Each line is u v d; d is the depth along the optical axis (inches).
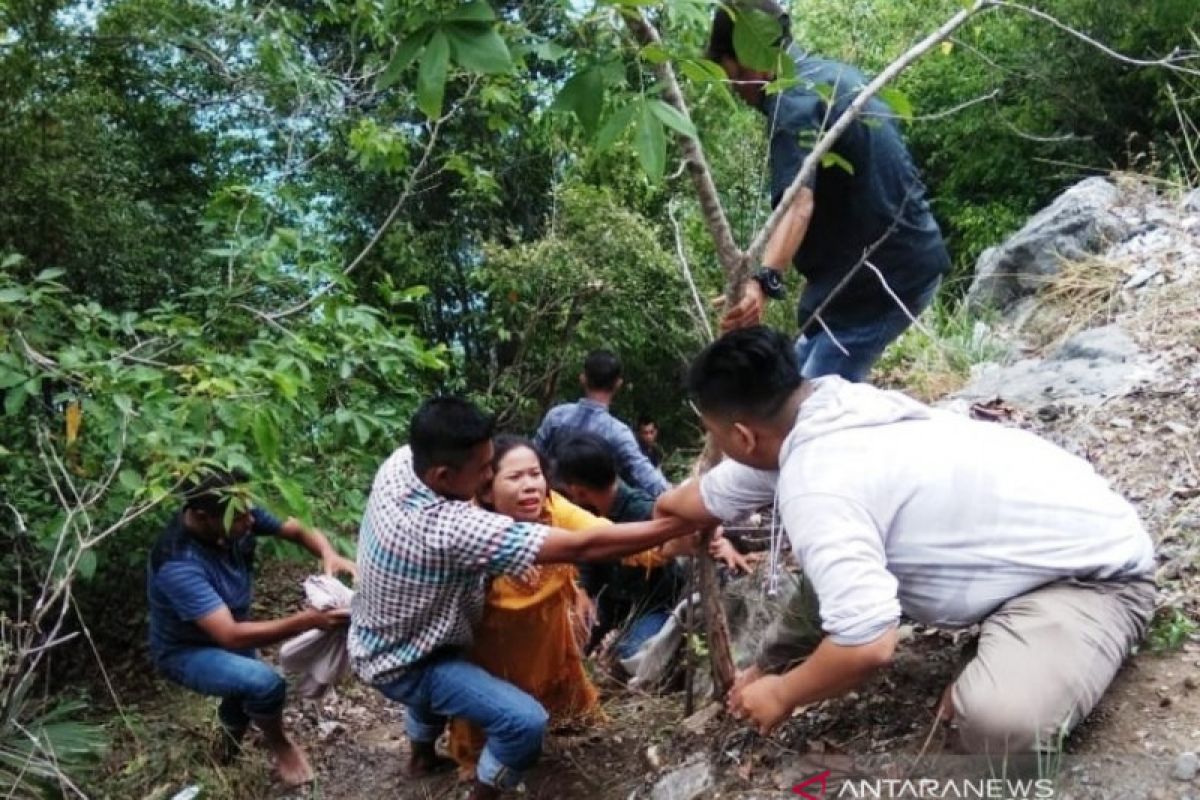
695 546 114.9
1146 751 87.6
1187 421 149.0
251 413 130.7
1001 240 391.2
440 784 138.8
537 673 126.5
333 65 306.8
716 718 117.0
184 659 144.5
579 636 139.3
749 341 89.4
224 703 149.3
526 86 242.1
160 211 322.3
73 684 188.1
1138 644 100.7
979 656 88.5
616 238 331.6
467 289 420.8
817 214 141.6
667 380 371.9
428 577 113.8
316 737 161.8
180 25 287.9
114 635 200.2
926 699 103.9
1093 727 91.9
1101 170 339.6
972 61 398.6
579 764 124.8
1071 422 160.6
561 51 88.5
